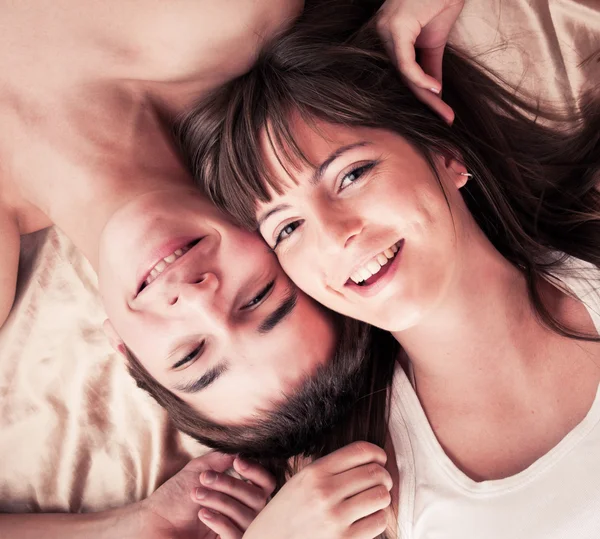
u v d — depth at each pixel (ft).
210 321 4.22
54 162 4.59
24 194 4.89
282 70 4.15
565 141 4.91
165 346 4.33
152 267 4.26
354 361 4.68
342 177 3.95
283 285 4.37
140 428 5.45
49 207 4.75
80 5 4.42
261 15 4.35
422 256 3.96
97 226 4.52
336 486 4.42
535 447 4.32
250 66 4.45
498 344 4.32
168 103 4.68
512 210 4.54
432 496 4.54
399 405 4.78
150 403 5.42
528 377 4.32
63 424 5.46
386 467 4.78
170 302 4.24
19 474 5.46
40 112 4.58
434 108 4.30
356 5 4.63
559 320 4.39
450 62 4.83
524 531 4.24
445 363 4.43
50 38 4.49
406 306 3.99
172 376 4.44
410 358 4.67
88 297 5.41
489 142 4.76
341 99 4.03
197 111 4.49
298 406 4.52
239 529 4.96
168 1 4.32
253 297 4.30
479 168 4.45
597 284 4.42
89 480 5.47
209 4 4.30
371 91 4.13
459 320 4.25
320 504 4.38
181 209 4.33
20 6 4.48
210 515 4.95
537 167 4.86
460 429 4.52
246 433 4.68
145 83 4.60
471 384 4.43
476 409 4.47
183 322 4.26
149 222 4.29
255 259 4.31
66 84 4.55
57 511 5.44
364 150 3.95
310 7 4.57
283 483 5.15
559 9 5.13
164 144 4.61
